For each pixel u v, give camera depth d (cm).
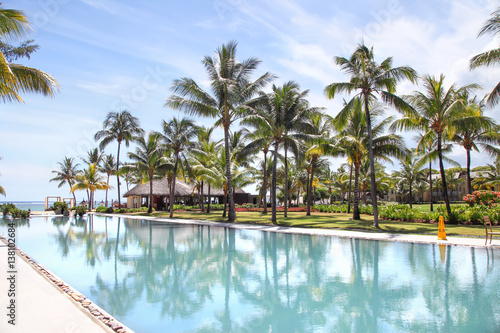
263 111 2475
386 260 1048
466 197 2481
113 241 1556
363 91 1997
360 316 575
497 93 1501
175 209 4822
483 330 507
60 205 4028
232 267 973
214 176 3209
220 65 2450
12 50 1809
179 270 935
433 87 2141
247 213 3750
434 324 534
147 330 518
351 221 2355
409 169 4884
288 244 1414
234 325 540
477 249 1223
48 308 567
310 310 607
